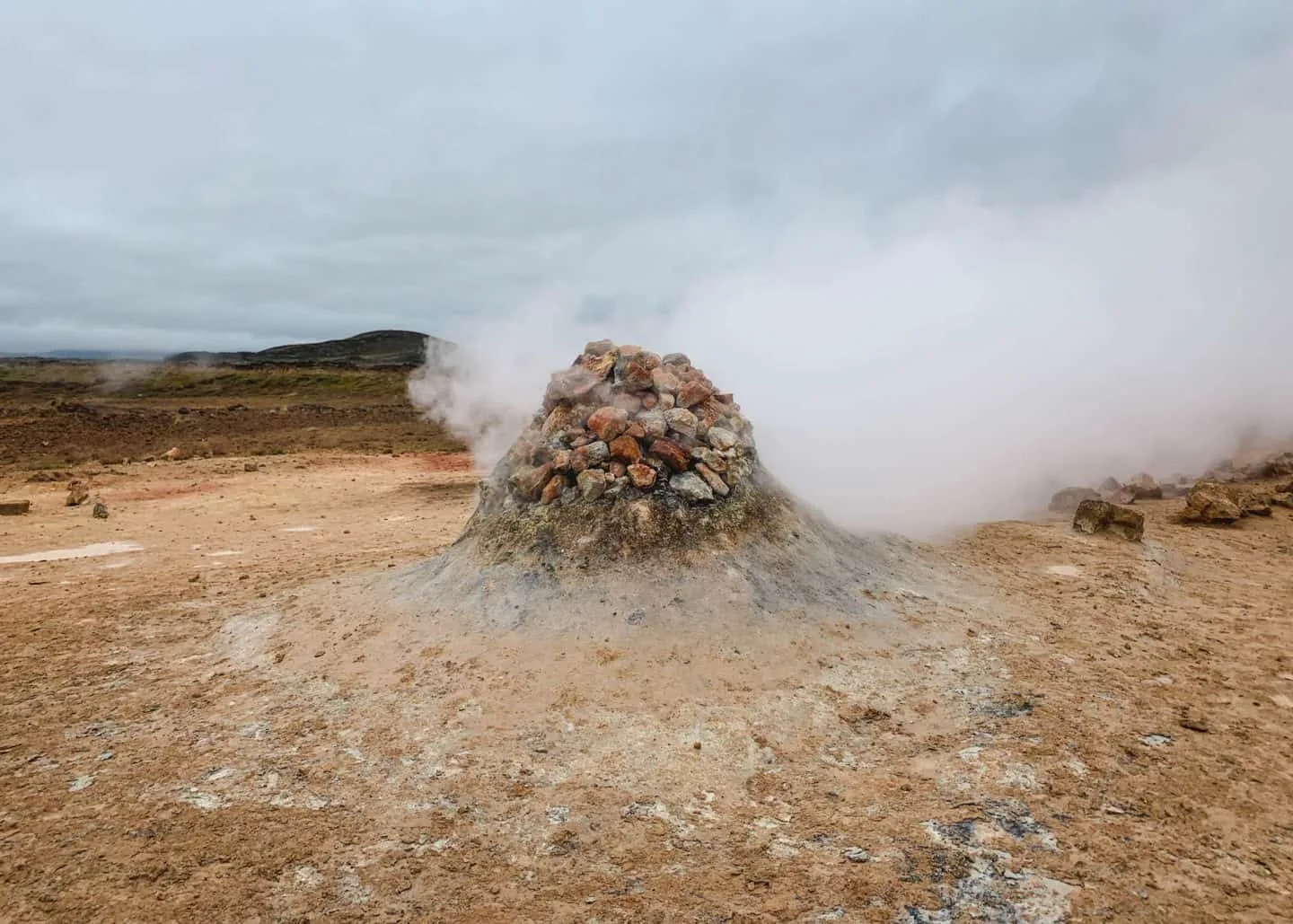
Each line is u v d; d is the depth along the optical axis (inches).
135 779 188.9
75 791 183.5
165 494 676.1
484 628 254.2
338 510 601.3
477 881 149.6
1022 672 238.5
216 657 268.4
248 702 230.5
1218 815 165.5
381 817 171.0
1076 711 212.8
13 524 528.1
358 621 278.2
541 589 262.2
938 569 338.6
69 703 233.5
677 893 144.9
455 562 297.1
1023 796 172.9
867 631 259.4
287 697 232.2
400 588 301.0
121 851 159.5
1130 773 181.9
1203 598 324.5
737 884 146.6
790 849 157.2
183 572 386.9
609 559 265.9
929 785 179.0
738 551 274.8
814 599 270.4
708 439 302.8
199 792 182.4
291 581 357.1
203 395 1982.0
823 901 140.9
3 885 148.6
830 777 184.5
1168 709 215.0
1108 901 138.8
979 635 266.7
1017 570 353.1
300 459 914.1
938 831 161.0
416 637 258.1
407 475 801.6
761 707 213.5
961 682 231.8
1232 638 273.1
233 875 151.6
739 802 175.6
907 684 229.3
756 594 261.0
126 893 146.1
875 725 207.8
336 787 183.6
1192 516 478.6
